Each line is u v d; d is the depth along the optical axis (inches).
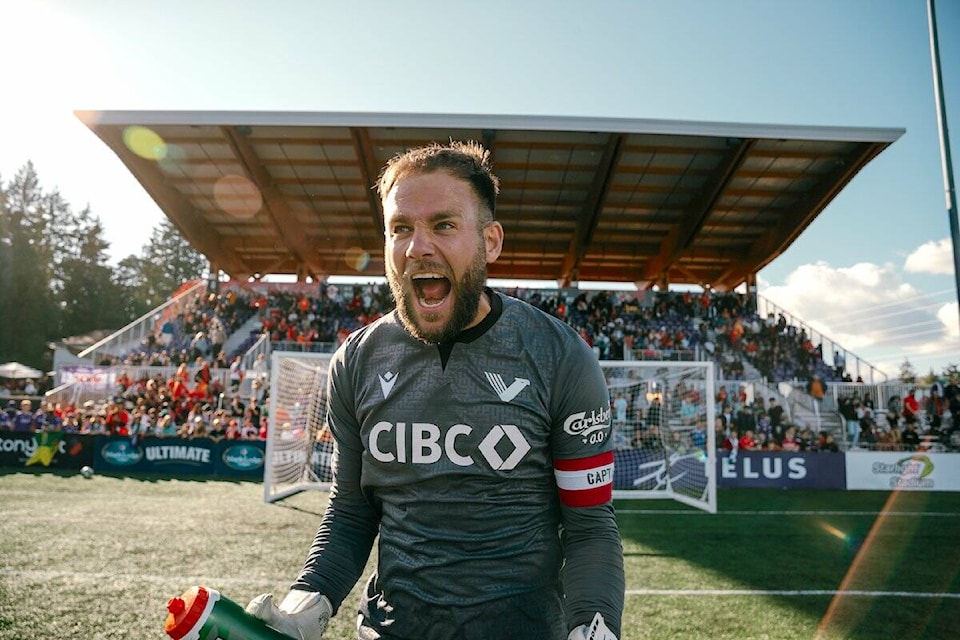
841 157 791.7
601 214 916.6
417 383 54.9
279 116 725.3
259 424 630.5
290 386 491.8
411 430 54.4
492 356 54.2
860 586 227.9
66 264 2175.2
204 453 551.5
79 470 546.6
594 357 57.7
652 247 1059.3
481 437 53.0
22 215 2033.7
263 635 47.2
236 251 1083.3
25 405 688.4
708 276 1175.6
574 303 979.3
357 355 59.7
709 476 416.8
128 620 173.8
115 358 863.7
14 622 170.1
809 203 866.1
